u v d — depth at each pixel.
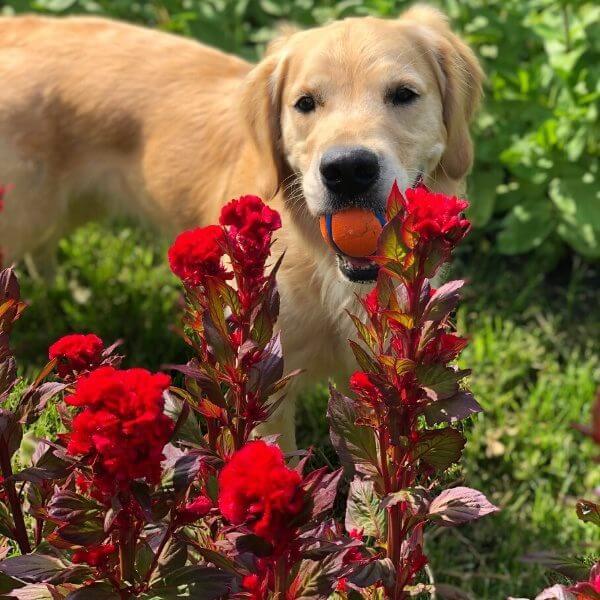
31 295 1.34
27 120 1.21
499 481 1.14
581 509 0.61
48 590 0.62
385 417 0.63
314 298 1.01
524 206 1.43
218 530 0.65
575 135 1.38
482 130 1.48
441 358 0.62
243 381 0.64
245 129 1.07
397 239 0.59
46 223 1.26
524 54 1.57
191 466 0.60
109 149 1.24
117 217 1.33
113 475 0.54
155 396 0.53
